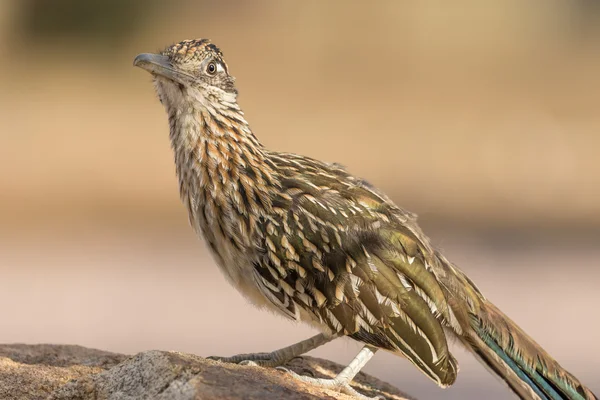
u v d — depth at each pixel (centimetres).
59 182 3366
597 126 4066
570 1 5022
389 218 1056
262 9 4922
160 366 866
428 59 4691
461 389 1798
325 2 4888
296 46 4728
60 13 4703
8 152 3612
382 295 1009
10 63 4531
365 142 3897
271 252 1030
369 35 4806
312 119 4122
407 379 1847
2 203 3134
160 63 1061
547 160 3731
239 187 1049
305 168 1095
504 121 4116
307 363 1110
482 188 3431
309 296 1025
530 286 2422
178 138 1077
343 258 1020
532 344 1023
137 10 4772
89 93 4303
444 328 1027
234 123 1075
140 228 2970
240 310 2212
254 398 824
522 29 4888
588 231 2998
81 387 896
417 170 3619
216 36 4772
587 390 1011
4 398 936
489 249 2800
